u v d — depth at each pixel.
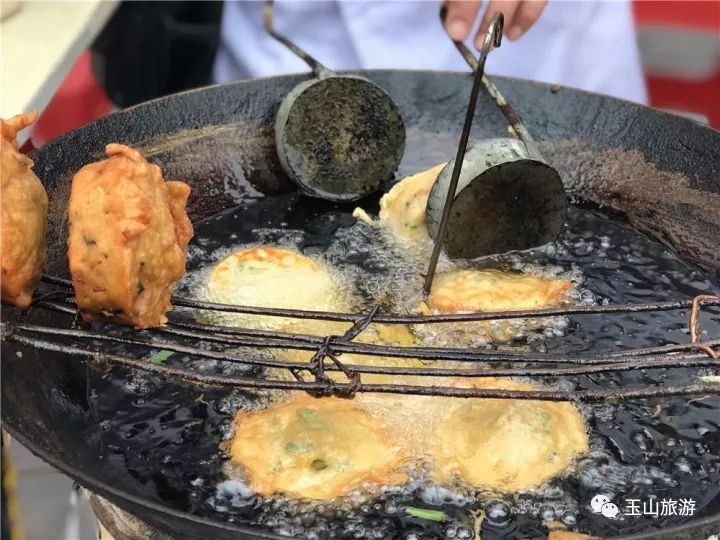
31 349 0.60
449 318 0.57
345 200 0.77
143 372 0.62
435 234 0.70
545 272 0.71
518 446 0.57
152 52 1.08
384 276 0.70
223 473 0.56
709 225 0.73
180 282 0.69
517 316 0.58
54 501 0.67
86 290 0.53
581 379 0.62
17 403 0.56
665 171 0.76
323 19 0.94
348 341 0.55
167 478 0.56
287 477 0.56
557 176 0.69
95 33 0.87
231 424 0.59
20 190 0.54
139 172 0.53
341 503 0.55
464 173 0.68
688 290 0.69
